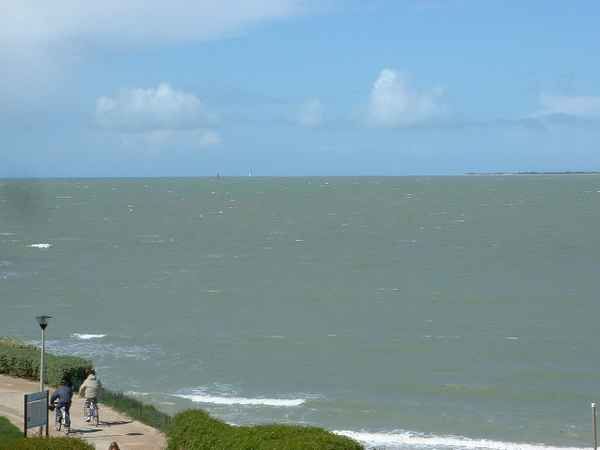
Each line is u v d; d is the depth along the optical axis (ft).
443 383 142.20
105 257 341.62
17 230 468.75
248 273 290.35
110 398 86.94
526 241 385.91
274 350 168.35
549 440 111.04
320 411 124.67
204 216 574.97
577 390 138.31
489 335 183.42
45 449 49.37
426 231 442.91
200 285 262.26
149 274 289.33
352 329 190.70
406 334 184.75
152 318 204.85
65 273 292.40
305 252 354.13
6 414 75.36
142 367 152.87
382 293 242.78
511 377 146.51
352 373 149.38
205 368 152.87
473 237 408.46
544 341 177.17
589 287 250.57
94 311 214.90
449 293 241.35
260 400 130.11
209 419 60.23
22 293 246.06
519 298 232.12
